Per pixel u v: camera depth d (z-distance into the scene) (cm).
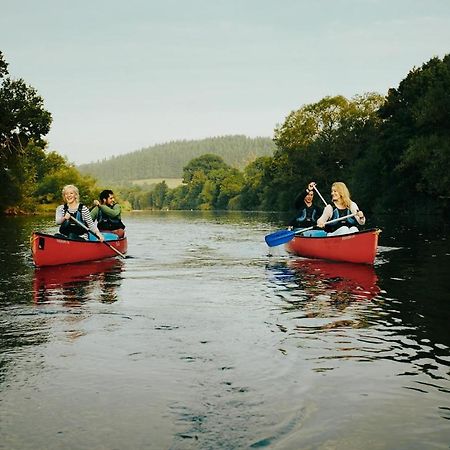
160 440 251
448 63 3419
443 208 3588
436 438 254
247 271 853
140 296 620
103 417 277
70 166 6856
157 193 16162
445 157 3122
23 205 4747
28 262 972
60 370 349
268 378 334
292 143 5694
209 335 436
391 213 4138
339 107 5522
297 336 434
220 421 271
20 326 466
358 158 5169
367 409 286
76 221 966
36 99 3366
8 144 3422
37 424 269
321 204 5512
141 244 1438
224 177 12031
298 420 272
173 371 347
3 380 331
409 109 3728
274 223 2916
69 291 656
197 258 1058
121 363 363
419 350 395
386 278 769
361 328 464
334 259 981
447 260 996
